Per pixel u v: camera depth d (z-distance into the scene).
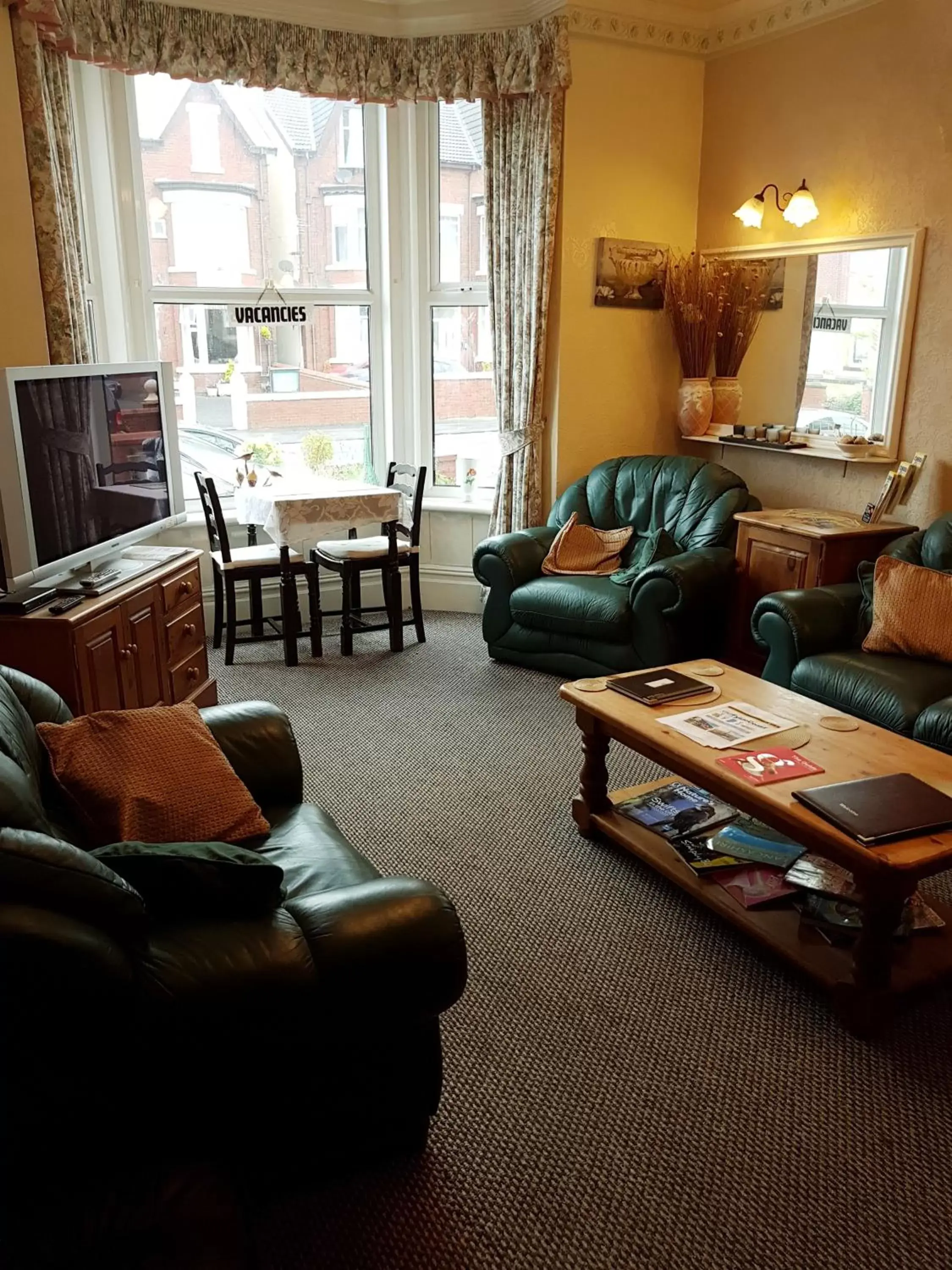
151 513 3.90
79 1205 1.45
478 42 4.73
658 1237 1.72
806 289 4.61
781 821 2.30
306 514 4.60
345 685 4.49
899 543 3.82
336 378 5.43
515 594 4.64
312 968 1.61
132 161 4.72
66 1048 1.47
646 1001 2.35
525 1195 1.80
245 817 2.21
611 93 4.80
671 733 2.69
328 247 5.26
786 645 3.62
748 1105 2.02
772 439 4.83
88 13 4.07
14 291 3.67
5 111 3.57
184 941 1.60
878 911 2.13
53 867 1.44
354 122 5.16
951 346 4.05
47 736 2.12
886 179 4.22
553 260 4.89
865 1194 1.81
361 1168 1.85
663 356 5.26
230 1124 1.65
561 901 2.77
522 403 5.08
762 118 4.75
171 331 5.01
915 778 2.38
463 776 3.54
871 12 4.18
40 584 3.36
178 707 2.34
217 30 4.41
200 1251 1.37
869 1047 2.20
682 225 5.17
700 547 4.45
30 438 3.11
